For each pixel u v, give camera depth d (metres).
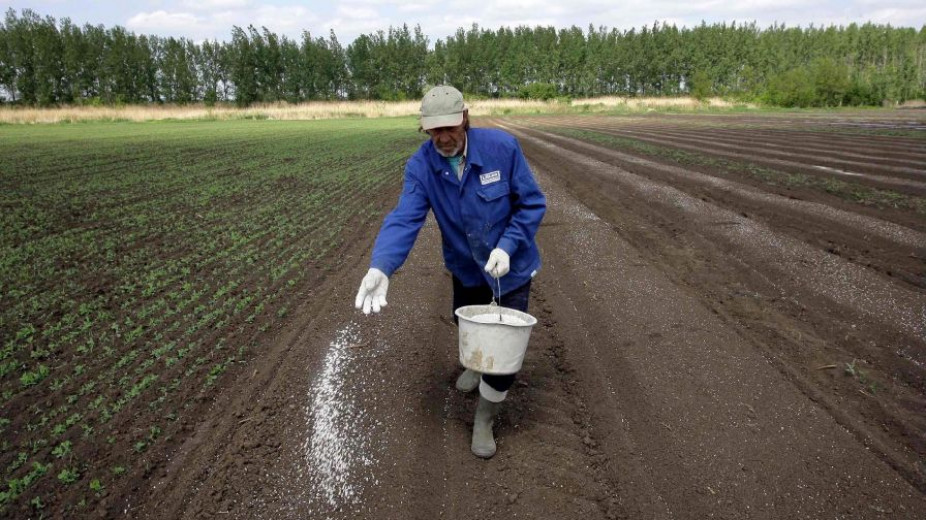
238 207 10.35
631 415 3.59
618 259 6.66
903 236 7.02
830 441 3.29
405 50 83.00
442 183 3.08
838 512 2.78
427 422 3.55
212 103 71.62
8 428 3.62
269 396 3.87
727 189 10.20
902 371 4.04
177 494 2.99
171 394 3.95
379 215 9.54
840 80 63.22
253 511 2.85
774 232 7.43
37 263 6.97
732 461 3.13
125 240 8.03
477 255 3.21
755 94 67.69
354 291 5.84
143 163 16.62
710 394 3.78
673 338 4.58
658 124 32.47
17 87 65.31
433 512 2.82
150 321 5.21
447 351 4.50
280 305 5.57
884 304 5.12
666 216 8.54
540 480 3.03
